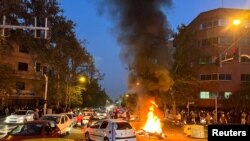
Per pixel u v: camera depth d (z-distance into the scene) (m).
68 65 49.88
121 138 20.05
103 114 45.81
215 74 55.41
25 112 36.00
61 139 7.89
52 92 48.78
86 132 22.86
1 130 28.11
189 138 27.78
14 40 42.00
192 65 50.88
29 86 56.47
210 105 55.06
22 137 14.26
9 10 36.72
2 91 39.16
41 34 17.23
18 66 55.44
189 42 48.50
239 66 54.38
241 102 45.44
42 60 43.78
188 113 42.84
